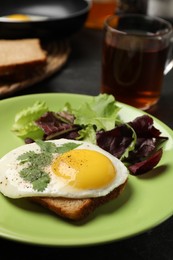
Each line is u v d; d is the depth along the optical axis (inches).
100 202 15.8
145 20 23.9
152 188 16.6
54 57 26.6
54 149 17.2
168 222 16.2
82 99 21.0
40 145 17.3
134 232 14.2
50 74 24.9
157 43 20.8
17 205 15.6
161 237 15.6
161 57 21.4
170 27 22.2
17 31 26.0
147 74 21.4
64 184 15.6
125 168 16.7
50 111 19.8
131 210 15.7
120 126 18.7
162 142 18.8
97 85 24.8
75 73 25.9
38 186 15.5
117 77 21.7
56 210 15.2
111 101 19.8
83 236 14.1
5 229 14.0
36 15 30.8
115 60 21.4
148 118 18.9
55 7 31.1
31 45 25.6
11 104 20.1
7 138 19.1
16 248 14.8
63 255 14.7
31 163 16.5
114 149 18.4
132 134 18.7
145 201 16.1
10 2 30.8
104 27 22.0
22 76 23.7
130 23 24.0
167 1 34.0
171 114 22.5
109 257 14.8
